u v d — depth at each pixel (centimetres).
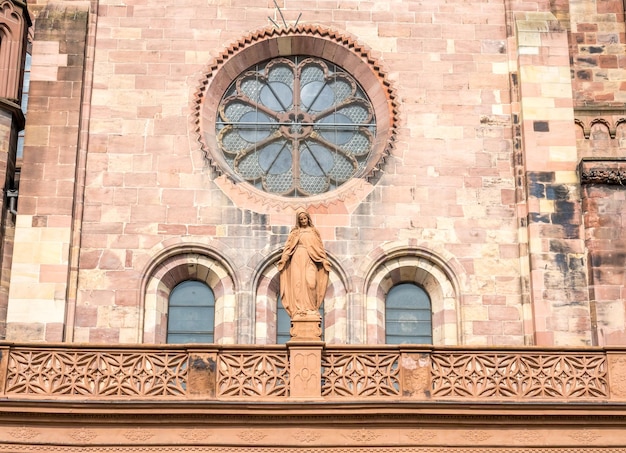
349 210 4144
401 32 4378
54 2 4303
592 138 4366
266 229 4116
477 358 3653
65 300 3944
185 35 4331
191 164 4172
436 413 3562
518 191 4172
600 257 4031
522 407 3572
